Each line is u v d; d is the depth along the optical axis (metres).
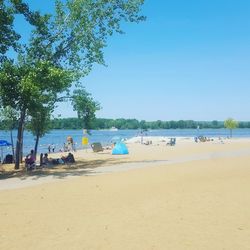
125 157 37.25
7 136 154.88
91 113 34.09
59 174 23.72
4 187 18.91
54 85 26.02
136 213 12.13
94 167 27.59
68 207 13.47
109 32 31.39
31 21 27.95
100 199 14.78
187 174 21.64
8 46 25.28
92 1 30.48
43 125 35.66
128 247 8.81
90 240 9.43
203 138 74.94
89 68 31.75
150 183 18.48
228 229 10.07
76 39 30.22
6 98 25.41
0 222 11.53
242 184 17.31
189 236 9.53
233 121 103.12
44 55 29.61
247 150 44.03
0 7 24.80
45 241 9.46
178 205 13.10
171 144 61.94
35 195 16.20
